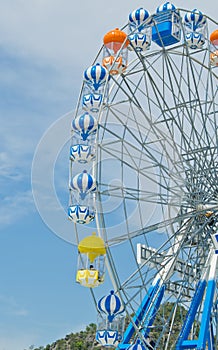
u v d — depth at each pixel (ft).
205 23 95.09
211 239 90.22
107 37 92.43
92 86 90.48
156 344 82.69
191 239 90.12
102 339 80.23
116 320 81.35
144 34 90.38
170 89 90.89
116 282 82.33
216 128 90.17
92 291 82.74
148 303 87.51
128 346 83.10
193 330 91.50
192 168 88.63
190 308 86.69
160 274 90.02
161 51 91.30
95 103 87.86
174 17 91.40
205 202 89.04
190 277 90.58
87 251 80.48
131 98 88.28
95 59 94.53
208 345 88.74
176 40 92.43
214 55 94.73
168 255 87.97
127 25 95.81
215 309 90.22
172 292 89.97
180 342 83.05
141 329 84.53
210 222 91.35
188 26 95.35
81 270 81.41
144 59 91.30
